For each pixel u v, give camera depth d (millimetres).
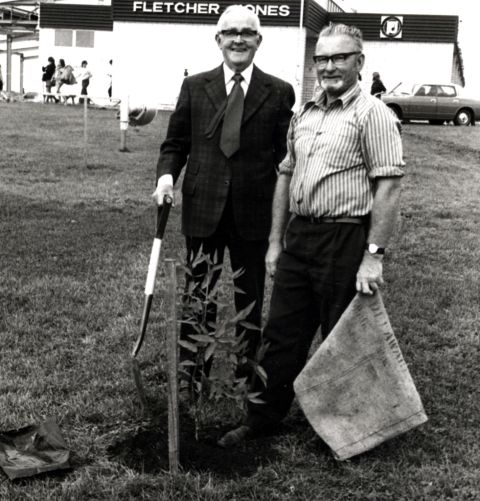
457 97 27312
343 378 3625
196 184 4195
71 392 4355
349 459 3658
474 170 15969
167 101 34750
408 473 3553
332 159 3570
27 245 7891
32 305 5891
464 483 3492
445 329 5734
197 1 33844
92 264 7230
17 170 13062
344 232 3605
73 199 10805
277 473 3521
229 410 4082
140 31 34469
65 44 36250
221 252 4348
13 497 3281
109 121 21641
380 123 3492
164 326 5500
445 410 4266
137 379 3895
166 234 8727
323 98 3682
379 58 37031
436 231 9781
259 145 4168
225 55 4094
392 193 3514
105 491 3336
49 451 3645
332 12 37531
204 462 3602
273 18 33594
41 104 28203
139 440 3775
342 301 3650
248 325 3676
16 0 38219
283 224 3988
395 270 7543
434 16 36156
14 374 4574
